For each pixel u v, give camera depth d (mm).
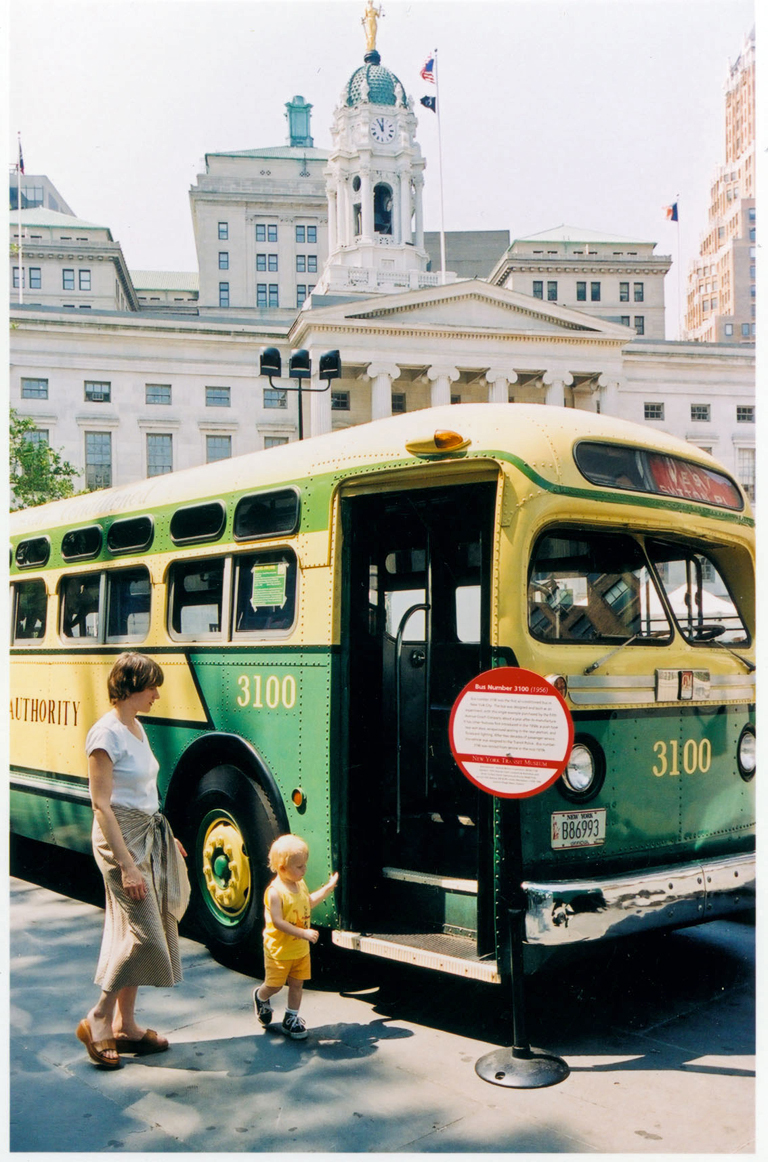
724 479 5699
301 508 5340
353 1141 3688
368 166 73000
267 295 99750
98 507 7320
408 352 57688
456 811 4934
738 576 5754
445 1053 4492
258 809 5414
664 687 4902
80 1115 3938
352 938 4809
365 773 5082
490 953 4438
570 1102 3994
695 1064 4387
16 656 8086
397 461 4879
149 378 58969
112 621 6992
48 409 57625
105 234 78875
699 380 63562
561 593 4684
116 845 4246
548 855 4340
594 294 83625
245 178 99438
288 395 60125
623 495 4848
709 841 5082
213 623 6008
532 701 4070
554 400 59812
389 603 5367
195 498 6227
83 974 5684
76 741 7215
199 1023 4891
